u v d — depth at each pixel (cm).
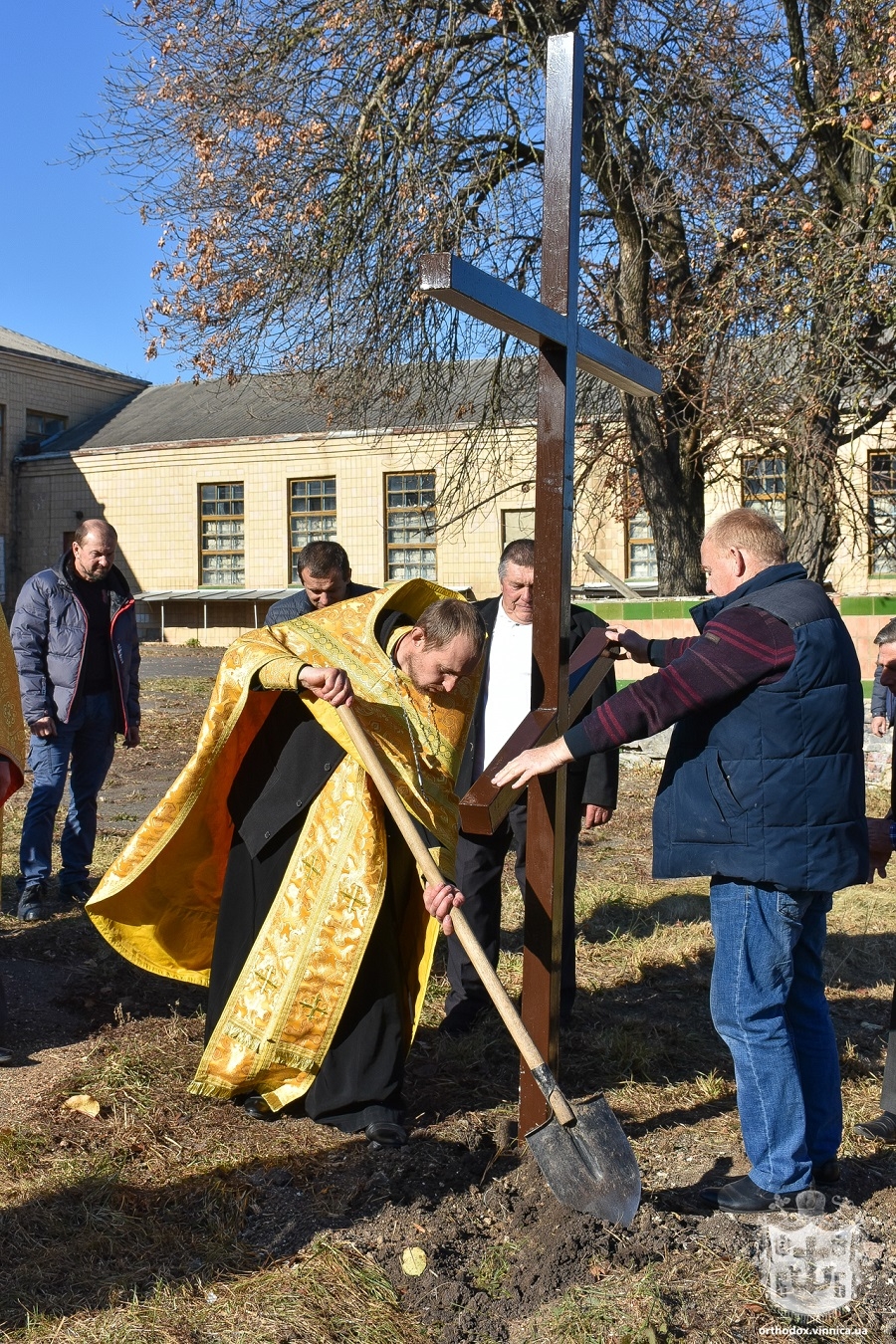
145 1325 253
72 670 539
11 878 596
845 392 1038
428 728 363
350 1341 253
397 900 366
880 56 916
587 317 1148
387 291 1055
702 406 1015
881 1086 399
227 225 1073
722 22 1004
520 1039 291
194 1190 310
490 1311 264
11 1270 273
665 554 1180
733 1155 344
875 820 368
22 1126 341
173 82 1072
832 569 1905
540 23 991
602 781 435
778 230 980
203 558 2769
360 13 998
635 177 1049
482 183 1039
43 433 3048
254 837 352
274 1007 341
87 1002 442
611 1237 283
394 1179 313
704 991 493
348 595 488
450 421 1373
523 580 420
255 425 2767
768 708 289
